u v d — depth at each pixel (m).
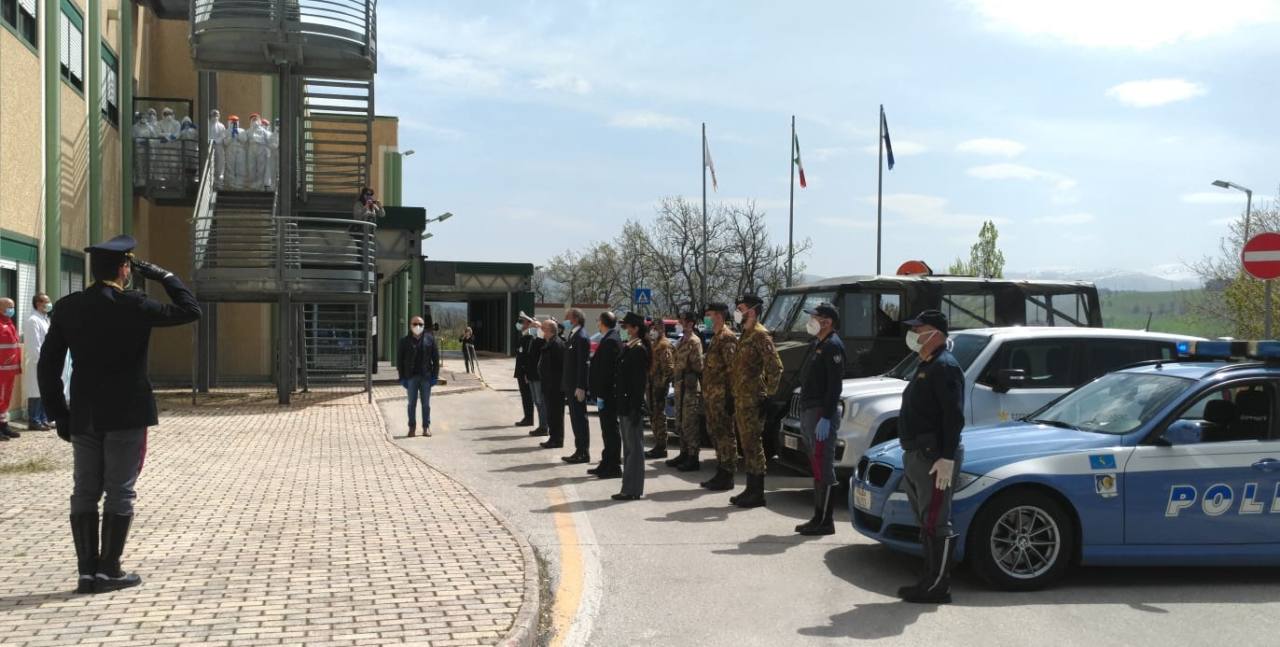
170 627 5.05
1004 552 6.48
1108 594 6.37
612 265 76.31
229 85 25.58
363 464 11.30
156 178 22.84
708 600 6.15
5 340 12.76
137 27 23.47
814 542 7.79
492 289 57.28
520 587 5.91
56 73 17.20
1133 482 6.47
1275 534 6.56
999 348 9.55
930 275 12.85
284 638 4.91
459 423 17.09
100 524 6.52
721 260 58.53
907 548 6.63
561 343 13.84
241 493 9.23
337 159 30.06
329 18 20.25
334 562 6.50
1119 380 7.49
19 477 9.78
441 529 7.59
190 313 5.89
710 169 41.81
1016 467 6.42
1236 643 5.38
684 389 11.78
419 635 4.98
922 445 6.16
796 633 5.50
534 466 11.91
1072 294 12.91
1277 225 34.12
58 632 4.94
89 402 5.60
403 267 30.22
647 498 9.73
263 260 19.55
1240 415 6.71
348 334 29.12
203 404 19.11
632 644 5.30
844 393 9.64
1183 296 32.38
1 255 14.96
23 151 15.92
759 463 9.22
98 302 5.59
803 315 12.74
